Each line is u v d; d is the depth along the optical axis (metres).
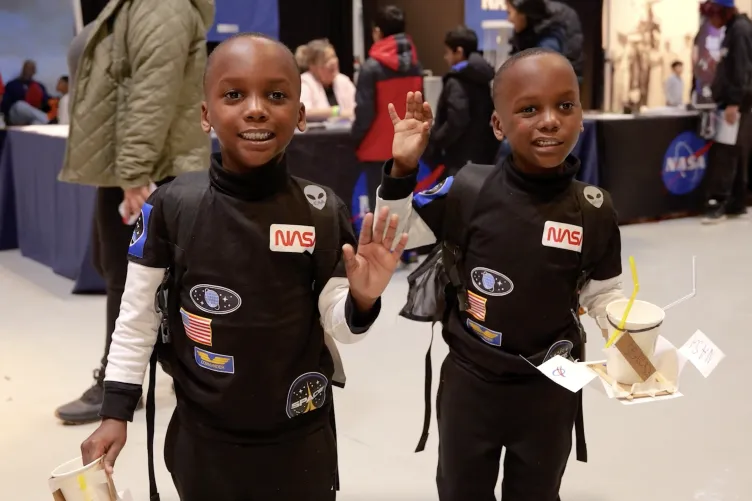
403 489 1.90
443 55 6.64
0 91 5.00
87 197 3.58
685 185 5.42
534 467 1.37
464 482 1.41
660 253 4.36
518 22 3.39
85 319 3.27
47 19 5.07
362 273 1.02
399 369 2.67
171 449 1.20
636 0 6.05
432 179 2.75
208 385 1.11
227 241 1.08
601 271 1.33
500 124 1.29
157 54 1.90
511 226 1.28
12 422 2.27
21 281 3.92
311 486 1.18
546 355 1.30
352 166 3.87
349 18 6.77
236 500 1.17
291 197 1.10
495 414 1.34
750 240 4.70
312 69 4.93
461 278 1.34
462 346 1.37
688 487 1.89
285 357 1.10
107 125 1.99
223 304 1.08
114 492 1.08
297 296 1.10
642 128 5.09
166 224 1.11
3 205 4.63
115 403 1.13
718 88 5.16
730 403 2.37
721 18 5.17
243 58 1.02
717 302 3.39
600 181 5.02
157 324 1.16
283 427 1.14
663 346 1.17
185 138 2.03
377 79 3.70
